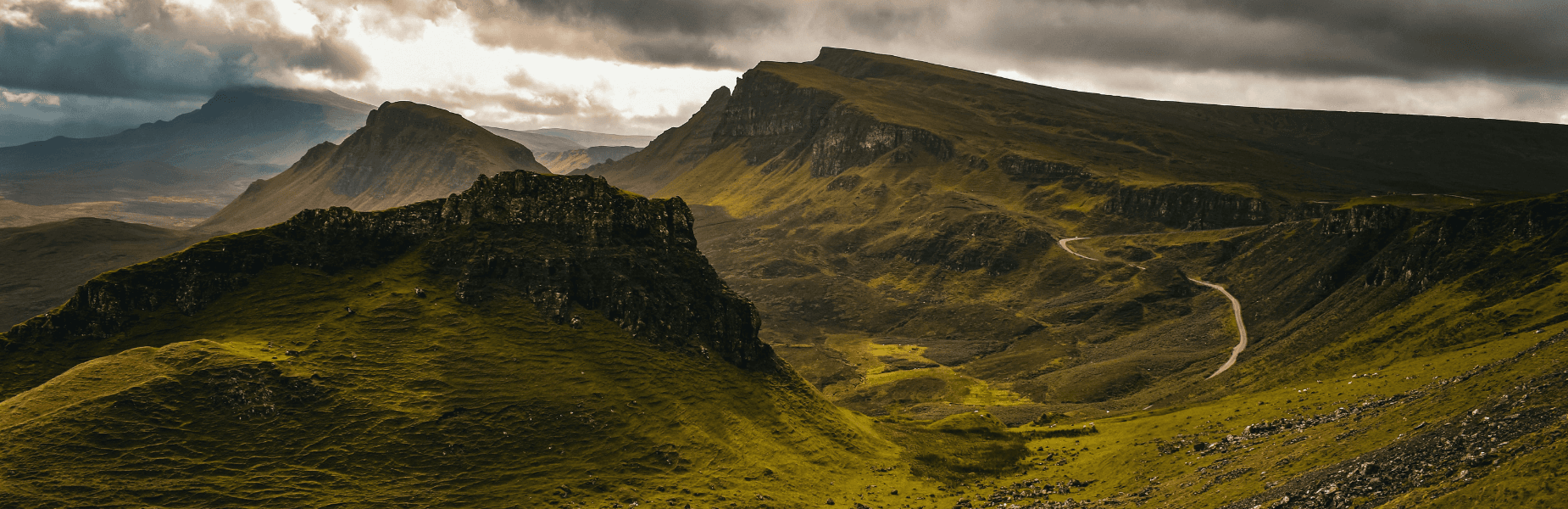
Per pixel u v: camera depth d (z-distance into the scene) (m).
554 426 190.50
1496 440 95.88
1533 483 78.38
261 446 167.50
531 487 172.38
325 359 194.38
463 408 189.25
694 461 189.75
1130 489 155.88
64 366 192.00
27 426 156.88
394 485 166.25
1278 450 142.88
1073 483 174.00
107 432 158.62
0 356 190.88
